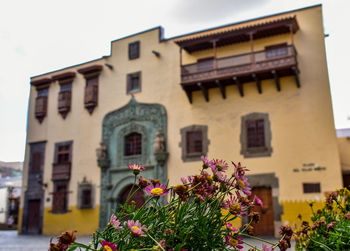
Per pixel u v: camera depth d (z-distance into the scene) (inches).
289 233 119.1
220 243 113.0
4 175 2234.3
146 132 837.8
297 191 665.0
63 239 83.3
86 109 943.0
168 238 103.1
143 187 118.7
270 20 757.3
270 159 698.8
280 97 718.5
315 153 669.9
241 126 737.6
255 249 119.3
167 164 794.2
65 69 1010.1
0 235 954.7
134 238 95.4
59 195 921.5
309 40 723.4
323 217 140.7
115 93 906.7
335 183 642.8
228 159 732.7
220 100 768.9
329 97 685.3
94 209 865.5
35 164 997.2
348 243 119.0
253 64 707.4
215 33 744.3
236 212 113.2
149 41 889.5
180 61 776.3
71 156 936.3
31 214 973.2
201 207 114.0
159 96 842.8
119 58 923.4
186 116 797.2
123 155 858.1
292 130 695.7
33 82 1040.2
